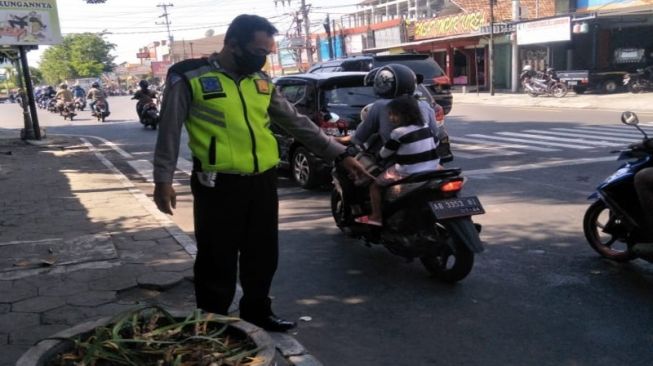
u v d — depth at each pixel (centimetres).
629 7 2538
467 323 399
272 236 340
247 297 356
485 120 1706
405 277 489
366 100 841
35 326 383
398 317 411
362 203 539
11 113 3722
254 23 300
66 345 217
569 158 995
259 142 315
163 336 224
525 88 2591
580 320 399
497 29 2859
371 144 532
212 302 330
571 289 452
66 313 403
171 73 304
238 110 306
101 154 1334
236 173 312
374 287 469
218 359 209
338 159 348
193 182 321
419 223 468
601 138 1206
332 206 604
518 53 2917
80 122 2527
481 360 349
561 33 2492
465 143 1233
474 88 3281
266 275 350
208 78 303
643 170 443
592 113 1762
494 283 469
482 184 829
